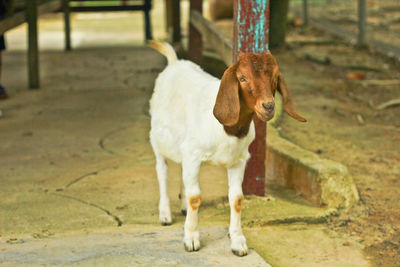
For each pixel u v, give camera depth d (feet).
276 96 26.32
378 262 12.57
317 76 33.17
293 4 60.59
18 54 43.09
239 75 10.14
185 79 12.72
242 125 11.07
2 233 13.29
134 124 24.14
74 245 11.95
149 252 11.55
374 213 15.15
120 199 15.83
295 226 14.38
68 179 17.48
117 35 52.60
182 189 14.64
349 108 26.68
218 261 11.24
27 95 29.89
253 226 14.20
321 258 12.70
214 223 13.93
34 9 30.55
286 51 40.91
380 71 34.12
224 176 17.76
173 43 42.68
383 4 55.67
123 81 33.27
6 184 16.96
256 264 11.16
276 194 16.31
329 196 15.14
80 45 47.80
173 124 12.39
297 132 22.70
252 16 14.60
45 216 14.51
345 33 45.16
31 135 22.48
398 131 23.22
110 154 20.08
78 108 27.02
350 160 19.53
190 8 31.94
